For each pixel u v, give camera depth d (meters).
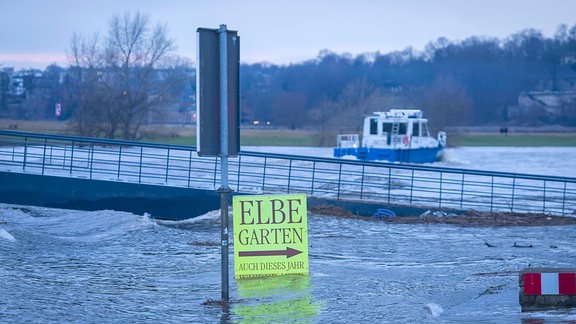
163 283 34.97
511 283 35.78
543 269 28.58
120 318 27.28
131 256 44.12
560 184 124.81
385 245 52.81
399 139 142.88
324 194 80.56
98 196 68.81
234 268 37.41
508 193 97.81
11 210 67.88
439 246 52.75
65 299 30.39
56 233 54.91
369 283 35.16
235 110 28.89
